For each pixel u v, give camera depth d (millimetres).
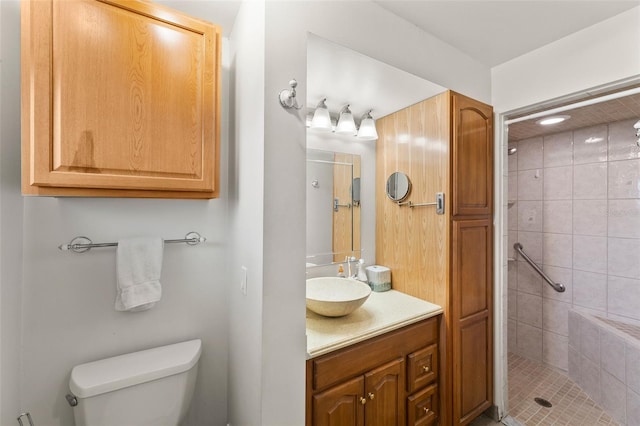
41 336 1129
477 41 1603
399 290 1904
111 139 999
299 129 1122
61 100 920
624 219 2127
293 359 1103
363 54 1266
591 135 2279
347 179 1991
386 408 1373
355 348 1274
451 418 1598
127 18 1028
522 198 2688
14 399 1039
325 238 1902
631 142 2090
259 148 1067
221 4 1304
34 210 1115
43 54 896
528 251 2645
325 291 1714
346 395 1239
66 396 1140
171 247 1407
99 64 979
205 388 1494
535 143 2604
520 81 1746
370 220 2098
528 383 2256
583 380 2178
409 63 1435
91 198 1224
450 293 1600
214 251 1512
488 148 1822
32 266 1112
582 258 2324
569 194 2400
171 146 1109
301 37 1115
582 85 1486
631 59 1325
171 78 1110
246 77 1234
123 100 1020
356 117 2029
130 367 1186
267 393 1046
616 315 2150
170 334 1401
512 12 1364
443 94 1635
